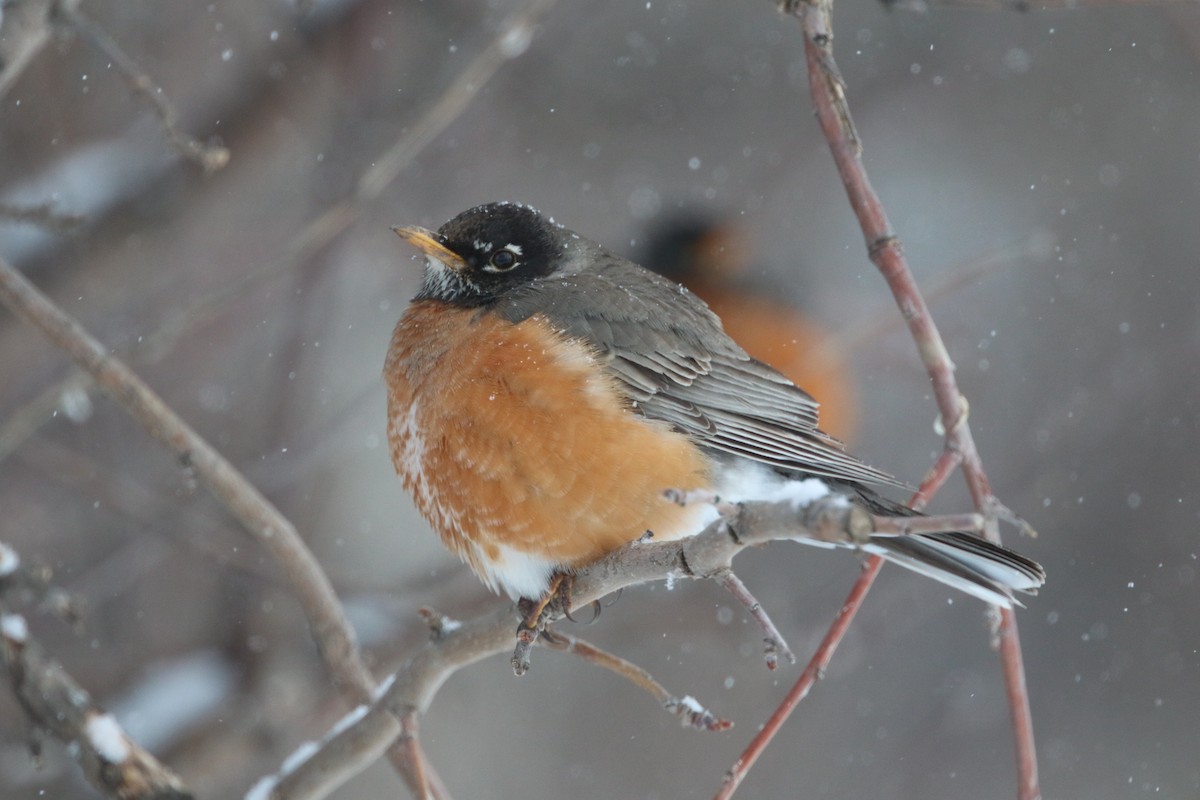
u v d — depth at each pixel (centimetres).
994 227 1576
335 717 1122
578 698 1402
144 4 1252
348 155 1276
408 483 848
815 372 1288
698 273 1310
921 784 1352
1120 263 1563
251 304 1270
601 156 1505
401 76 1331
